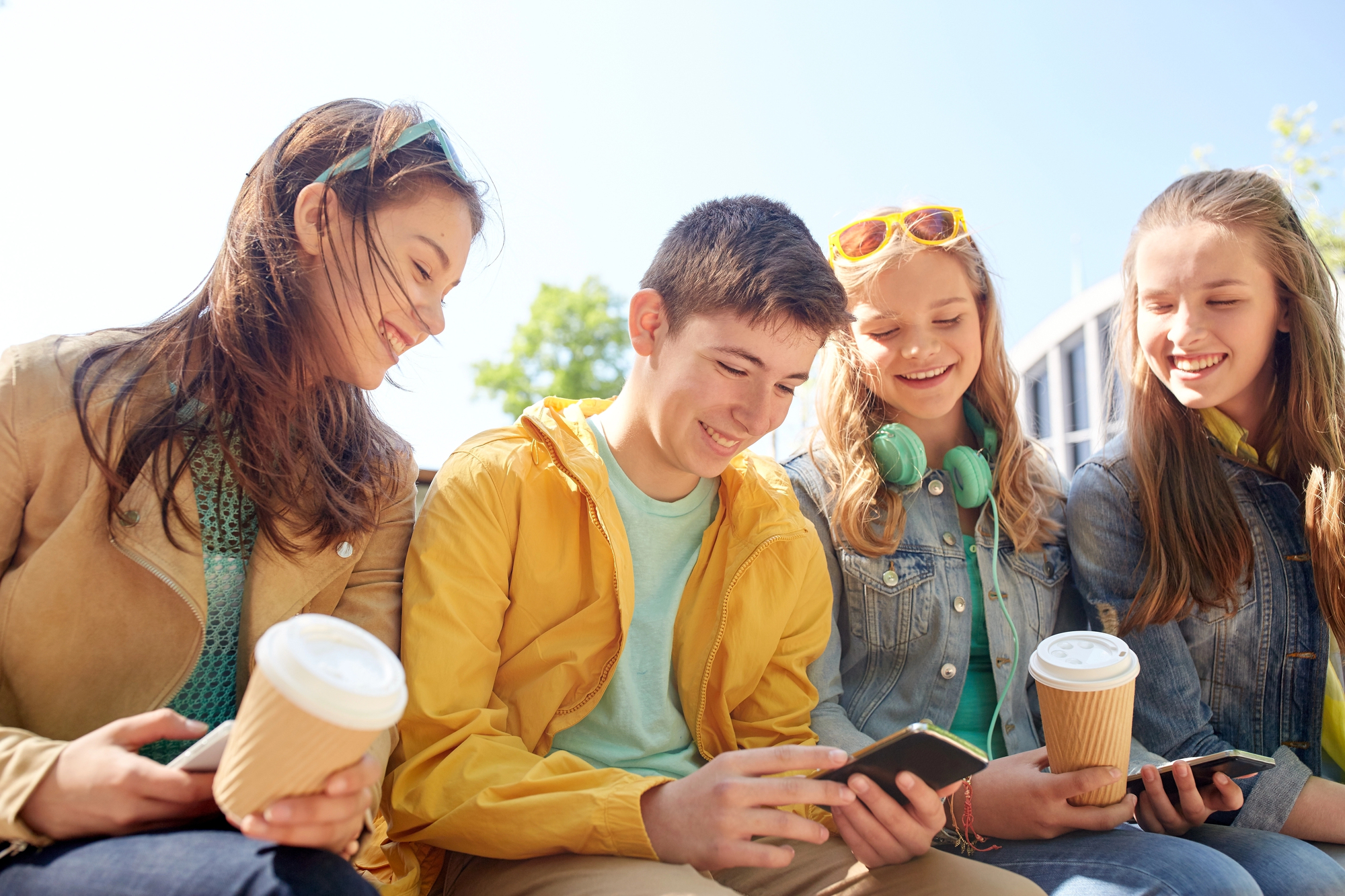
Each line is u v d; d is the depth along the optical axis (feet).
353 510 4.52
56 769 2.97
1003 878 4.20
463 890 4.42
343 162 4.37
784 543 5.56
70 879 2.78
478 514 4.90
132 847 2.85
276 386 4.26
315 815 2.68
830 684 6.05
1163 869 4.39
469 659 4.58
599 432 5.61
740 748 5.37
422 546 4.82
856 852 4.26
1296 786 5.54
